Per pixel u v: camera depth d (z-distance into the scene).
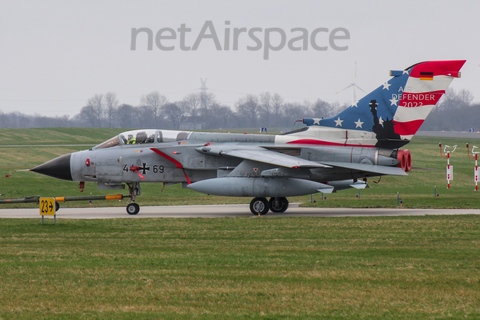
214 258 42.28
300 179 76.19
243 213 81.81
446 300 30.56
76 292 32.34
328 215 75.62
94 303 30.19
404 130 79.81
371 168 77.12
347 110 81.62
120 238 53.84
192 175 84.25
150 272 37.34
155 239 53.03
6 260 41.72
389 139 80.44
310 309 29.00
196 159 82.56
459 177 157.00
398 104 79.75
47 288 33.22
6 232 58.25
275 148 80.94
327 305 29.67
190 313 28.41
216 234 56.16
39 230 59.78
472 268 38.31
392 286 33.47
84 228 61.34
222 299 30.84
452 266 39.00
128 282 34.59
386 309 28.98
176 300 30.69
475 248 46.44
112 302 30.34
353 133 81.44
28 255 43.88
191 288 33.12
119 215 79.69
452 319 27.41
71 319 27.56
